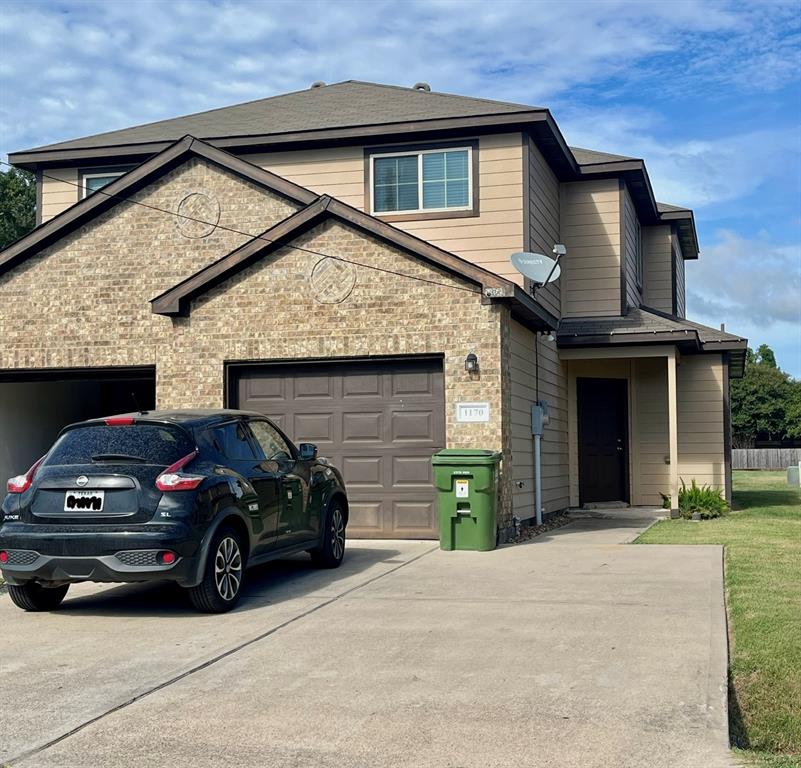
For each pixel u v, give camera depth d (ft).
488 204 50.83
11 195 109.40
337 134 52.49
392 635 23.48
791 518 53.01
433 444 42.16
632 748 15.56
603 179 60.54
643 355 55.67
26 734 16.96
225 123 58.44
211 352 44.57
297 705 18.20
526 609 26.08
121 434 27.71
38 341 49.80
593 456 62.08
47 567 26.14
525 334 47.80
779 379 207.31
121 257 49.42
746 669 20.12
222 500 27.25
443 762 15.16
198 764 15.35
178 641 23.71
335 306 43.01
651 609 25.68
